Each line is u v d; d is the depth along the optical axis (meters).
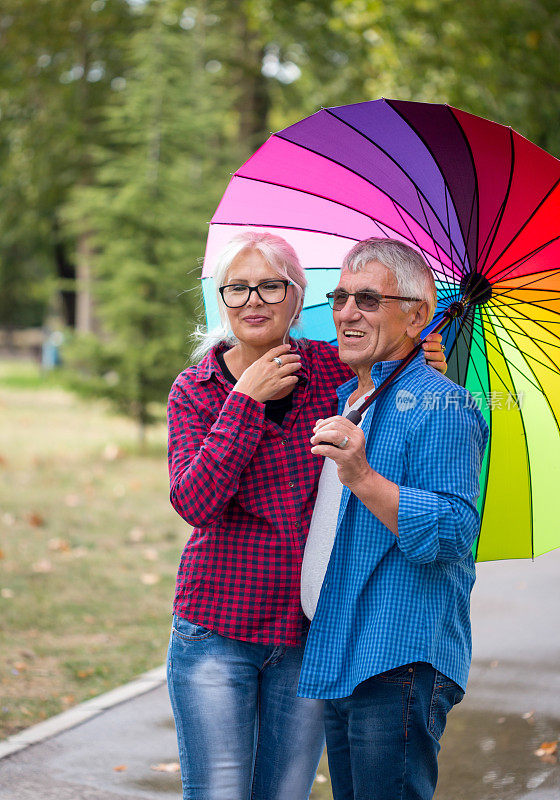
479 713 8.21
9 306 52.44
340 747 4.71
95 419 33.28
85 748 7.71
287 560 4.74
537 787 6.83
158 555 14.86
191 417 4.91
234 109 34.88
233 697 4.73
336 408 5.02
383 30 20.22
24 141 32.88
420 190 4.67
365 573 4.39
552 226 4.49
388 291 4.57
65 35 31.59
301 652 4.86
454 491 4.23
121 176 24.75
